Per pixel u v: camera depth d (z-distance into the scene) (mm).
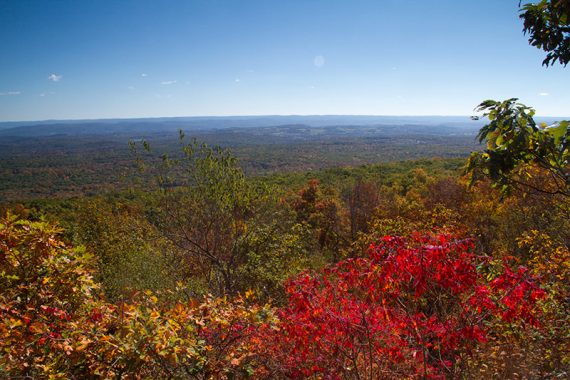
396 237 3066
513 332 3941
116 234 13555
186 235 8203
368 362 3555
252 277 8547
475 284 3027
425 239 3295
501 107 2713
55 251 3809
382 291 3238
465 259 3002
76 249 3924
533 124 2555
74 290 3555
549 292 4203
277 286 8398
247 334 3498
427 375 3219
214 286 8250
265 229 8883
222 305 3883
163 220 8242
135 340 2850
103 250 13055
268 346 3582
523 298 2990
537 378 3695
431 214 12945
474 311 3154
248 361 3502
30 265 3600
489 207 10828
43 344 2955
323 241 21234
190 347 3016
